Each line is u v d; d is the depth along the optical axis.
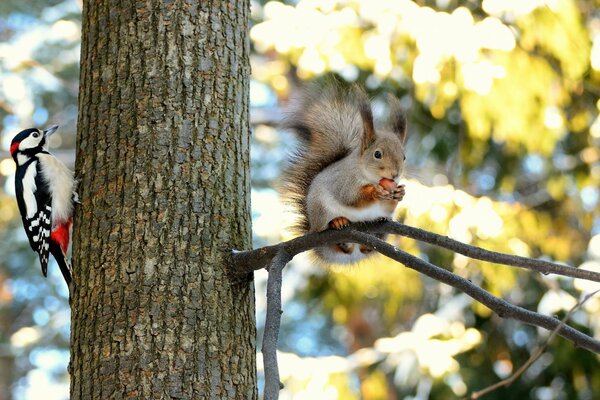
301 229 8.12
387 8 12.80
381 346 14.25
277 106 20.61
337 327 23.05
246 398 6.28
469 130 14.16
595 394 14.35
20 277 22.19
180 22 6.82
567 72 13.27
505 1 12.44
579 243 15.57
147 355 6.11
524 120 13.26
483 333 15.09
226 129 6.77
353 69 15.23
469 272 14.02
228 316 6.35
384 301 16.50
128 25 6.81
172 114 6.62
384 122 8.49
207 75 6.79
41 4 21.80
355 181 7.33
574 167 15.18
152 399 6.01
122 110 6.65
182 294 6.27
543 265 6.18
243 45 7.10
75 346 6.35
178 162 6.54
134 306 6.21
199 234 6.43
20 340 19.53
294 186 8.22
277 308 6.05
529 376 15.01
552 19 12.61
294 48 14.25
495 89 12.96
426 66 12.44
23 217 8.27
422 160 16.05
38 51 20.09
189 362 6.14
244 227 6.70
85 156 6.73
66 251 8.13
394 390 15.91
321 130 8.29
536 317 6.31
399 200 7.33
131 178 6.49
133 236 6.37
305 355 23.05
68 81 20.61
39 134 8.88
